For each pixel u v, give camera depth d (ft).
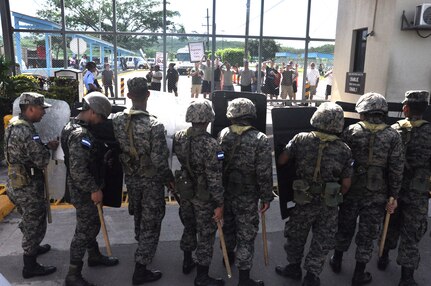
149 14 43.37
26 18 38.50
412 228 9.64
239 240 9.34
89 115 9.03
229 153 9.09
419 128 9.75
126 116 9.15
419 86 21.04
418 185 9.55
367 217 9.51
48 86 26.76
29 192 9.39
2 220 13.42
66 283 9.45
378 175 9.21
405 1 20.10
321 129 8.95
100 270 10.41
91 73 33.58
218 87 42.04
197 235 10.12
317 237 9.25
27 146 9.05
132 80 9.16
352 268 10.89
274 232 12.92
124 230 12.78
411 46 20.68
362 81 23.22
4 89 20.92
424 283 10.12
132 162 9.20
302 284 9.53
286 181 10.05
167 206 14.93
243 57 42.32
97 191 8.97
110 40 43.52
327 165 8.88
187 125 13.16
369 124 9.36
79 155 8.64
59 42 40.52
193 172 8.96
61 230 12.64
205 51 41.37
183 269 10.32
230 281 10.08
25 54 39.78
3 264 10.52
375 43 22.07
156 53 41.75
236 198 9.26
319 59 43.45
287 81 43.39
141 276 9.68
